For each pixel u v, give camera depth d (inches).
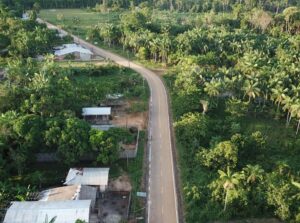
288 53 5757.9
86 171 3102.9
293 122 4247.0
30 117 3267.7
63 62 6181.1
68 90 4148.6
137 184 3142.2
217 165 3270.2
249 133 3949.3
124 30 7155.5
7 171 3117.6
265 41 6520.7
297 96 4126.5
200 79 4768.7
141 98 4872.0
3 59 5812.0
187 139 3713.1
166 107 4633.4
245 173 2962.6
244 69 4921.3
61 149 3157.0
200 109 4421.8
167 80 5531.5
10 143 3211.1
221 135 3833.7
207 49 6166.3
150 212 2844.5
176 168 3385.8
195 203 2883.9
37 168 3321.9
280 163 3208.7
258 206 2792.8
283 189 2753.4
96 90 4498.0
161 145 3757.4
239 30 7244.1
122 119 4286.4
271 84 4384.8
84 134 3213.6
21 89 3969.0
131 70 5979.3
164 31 7426.2
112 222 2721.5
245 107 4227.4
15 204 2635.3
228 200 2773.1
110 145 3189.0
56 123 3260.3
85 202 2669.8
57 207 2598.4
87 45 7278.5
